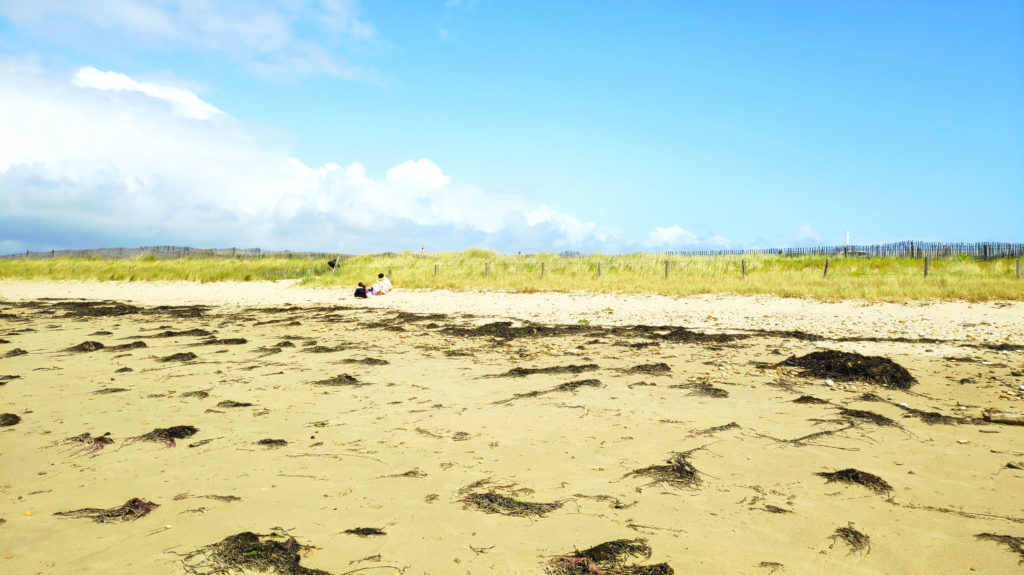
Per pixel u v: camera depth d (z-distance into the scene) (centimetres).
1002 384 773
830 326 1386
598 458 496
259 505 404
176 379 842
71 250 4419
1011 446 518
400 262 3453
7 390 775
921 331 1278
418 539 351
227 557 325
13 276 3472
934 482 436
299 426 601
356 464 486
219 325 1548
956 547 337
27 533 361
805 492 421
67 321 1672
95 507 401
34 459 503
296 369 914
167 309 1984
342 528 367
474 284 2636
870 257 3281
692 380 812
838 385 773
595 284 2448
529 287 2467
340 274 3225
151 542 349
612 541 344
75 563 324
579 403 688
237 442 548
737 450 514
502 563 322
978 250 3103
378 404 693
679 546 340
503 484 439
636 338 1237
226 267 3522
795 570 313
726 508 395
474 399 714
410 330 1404
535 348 1120
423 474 462
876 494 414
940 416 615
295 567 316
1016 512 381
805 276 2514
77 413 656
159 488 436
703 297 2066
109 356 1046
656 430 576
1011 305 1670
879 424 588
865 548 336
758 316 1595
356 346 1155
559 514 386
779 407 662
